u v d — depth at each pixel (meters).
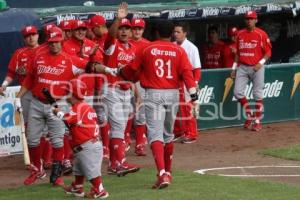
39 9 33.56
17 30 29.84
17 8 33.22
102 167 25.94
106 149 26.86
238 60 33.41
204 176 23.70
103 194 20.83
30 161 24.02
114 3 36.75
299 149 29.11
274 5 37.84
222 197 20.55
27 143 24.03
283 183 22.81
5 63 29.67
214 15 35.84
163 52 21.94
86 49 25.05
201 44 39.06
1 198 21.36
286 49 42.16
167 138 22.45
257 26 41.22
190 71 21.98
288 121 35.84
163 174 21.73
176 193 21.05
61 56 22.59
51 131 22.89
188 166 25.98
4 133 28.89
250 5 37.00
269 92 35.06
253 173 24.70
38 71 22.73
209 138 31.84
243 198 20.45
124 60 25.19
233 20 40.16
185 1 37.72
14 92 29.02
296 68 35.84
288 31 42.12
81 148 20.59
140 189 21.86
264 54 33.31
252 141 31.22
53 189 22.42
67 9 33.72
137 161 27.23
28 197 21.39
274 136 32.22
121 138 24.42
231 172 24.83
